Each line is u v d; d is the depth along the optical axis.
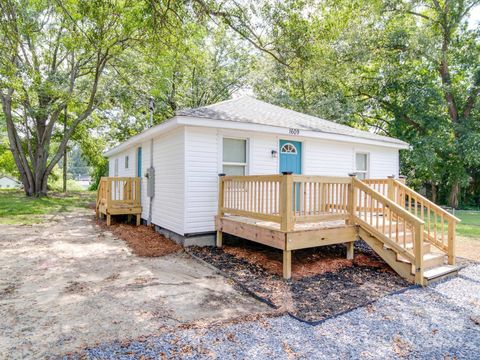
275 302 3.82
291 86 18.53
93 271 5.04
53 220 10.34
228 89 23.17
